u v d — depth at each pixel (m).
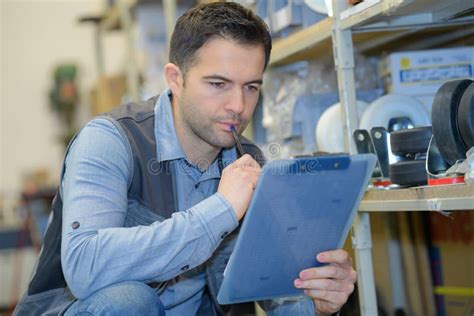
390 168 1.49
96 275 1.24
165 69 1.43
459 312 2.01
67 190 1.33
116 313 1.22
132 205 1.42
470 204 1.23
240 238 1.20
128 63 3.72
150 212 1.42
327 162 1.20
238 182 1.29
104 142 1.36
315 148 2.06
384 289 2.12
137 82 3.72
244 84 1.32
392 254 2.13
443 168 1.42
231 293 1.29
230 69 1.29
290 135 2.15
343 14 1.67
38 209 4.21
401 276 2.12
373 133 1.61
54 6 5.62
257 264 1.26
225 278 1.26
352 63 1.70
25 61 5.54
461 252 2.03
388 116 1.72
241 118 1.34
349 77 1.70
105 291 1.24
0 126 5.46
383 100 1.74
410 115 1.74
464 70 1.89
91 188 1.31
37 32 5.57
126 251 1.23
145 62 3.75
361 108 1.86
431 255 2.13
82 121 5.59
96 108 4.43
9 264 4.26
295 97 2.18
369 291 1.67
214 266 1.52
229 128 1.34
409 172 1.44
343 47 1.70
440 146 1.39
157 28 3.62
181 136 1.44
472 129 1.32
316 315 1.46
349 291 1.38
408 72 1.88
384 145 1.61
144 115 1.47
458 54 1.89
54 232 1.40
